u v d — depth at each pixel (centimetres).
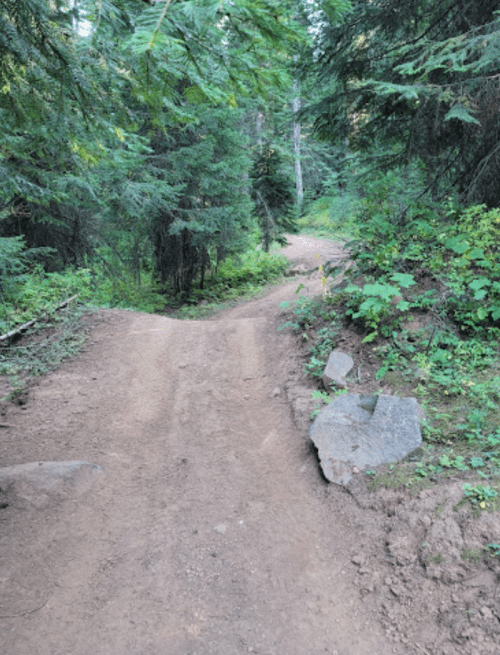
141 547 373
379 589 318
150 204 1209
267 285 1862
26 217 1073
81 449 511
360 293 696
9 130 410
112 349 787
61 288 993
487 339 576
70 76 293
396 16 771
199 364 736
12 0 248
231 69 242
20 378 671
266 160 2227
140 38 159
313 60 843
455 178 847
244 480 455
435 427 446
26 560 356
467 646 264
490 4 702
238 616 312
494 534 310
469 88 653
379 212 834
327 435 466
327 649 285
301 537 378
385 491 390
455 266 646
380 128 901
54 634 298
